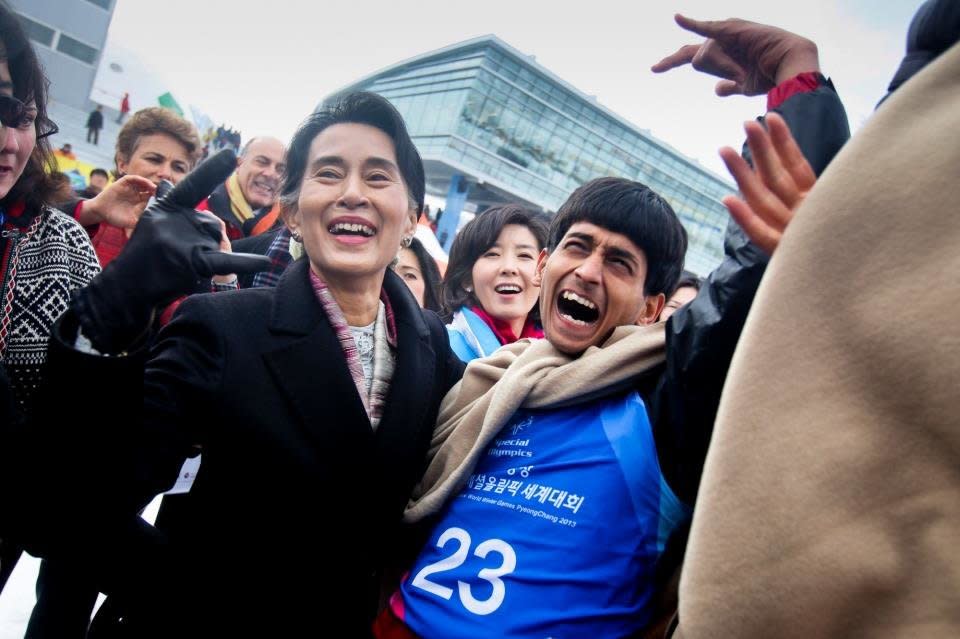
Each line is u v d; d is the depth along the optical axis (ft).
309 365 3.60
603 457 3.74
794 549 1.70
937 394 1.57
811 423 1.73
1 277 4.21
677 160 128.88
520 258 7.94
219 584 3.35
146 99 88.74
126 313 2.56
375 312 4.32
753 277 3.17
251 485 3.38
